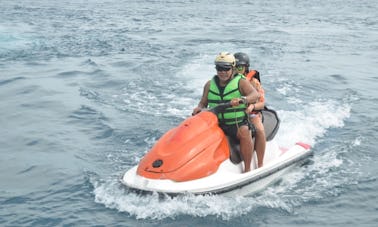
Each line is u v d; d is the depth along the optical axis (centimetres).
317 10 4400
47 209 707
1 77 1589
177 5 4925
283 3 5206
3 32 2730
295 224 664
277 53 2102
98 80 1523
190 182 701
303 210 702
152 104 1231
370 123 1095
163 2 5300
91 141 987
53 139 999
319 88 1431
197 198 689
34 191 768
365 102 1279
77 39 2539
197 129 743
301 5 4950
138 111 1173
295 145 892
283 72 1664
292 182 792
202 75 1559
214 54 2025
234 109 757
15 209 709
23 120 1128
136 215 675
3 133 1041
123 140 986
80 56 2020
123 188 722
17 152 936
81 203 722
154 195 687
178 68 1688
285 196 743
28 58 1969
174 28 3075
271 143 844
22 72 1673
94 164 870
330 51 2197
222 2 5347
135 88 1394
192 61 1833
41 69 1731
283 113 1151
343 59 1983
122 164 868
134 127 1058
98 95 1326
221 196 711
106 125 1074
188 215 670
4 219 679
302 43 2439
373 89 1442
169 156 716
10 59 1945
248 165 773
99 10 4284
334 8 4597
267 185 781
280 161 819
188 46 2292
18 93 1373
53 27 3048
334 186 777
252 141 784
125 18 3669
